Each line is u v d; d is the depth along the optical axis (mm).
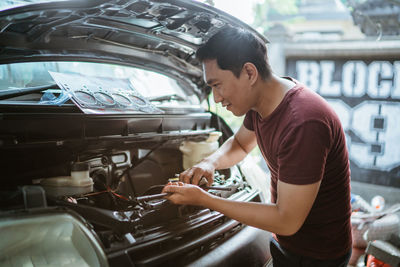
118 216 1149
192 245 1244
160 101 2201
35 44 1390
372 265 2029
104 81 1709
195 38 1647
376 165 4430
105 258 1001
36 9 1102
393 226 2525
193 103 2441
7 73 1620
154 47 1786
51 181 1242
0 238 912
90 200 1413
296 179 1014
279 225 1045
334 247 1243
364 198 4320
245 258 1399
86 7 1141
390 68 4195
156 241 1165
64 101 1326
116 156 1621
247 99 1131
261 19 6453
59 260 984
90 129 1316
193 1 1261
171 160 1969
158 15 1343
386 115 4305
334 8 9797
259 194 1834
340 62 4535
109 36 1580
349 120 4578
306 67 4797
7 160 1207
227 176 1883
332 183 1175
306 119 1009
